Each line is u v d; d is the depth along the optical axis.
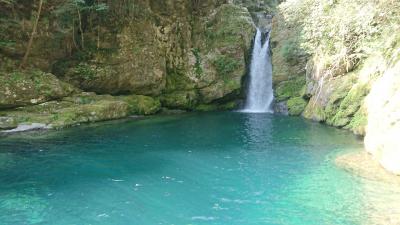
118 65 26.72
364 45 19.16
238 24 31.08
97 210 9.84
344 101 20.81
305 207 9.95
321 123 22.75
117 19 27.14
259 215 9.51
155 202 10.40
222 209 9.91
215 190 11.30
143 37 28.20
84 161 14.34
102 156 15.09
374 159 14.12
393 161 12.20
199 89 30.27
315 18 21.30
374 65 18.73
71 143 17.17
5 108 20.47
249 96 31.77
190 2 31.12
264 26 34.03
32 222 9.08
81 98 23.75
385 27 17.06
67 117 21.20
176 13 30.22
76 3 23.20
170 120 24.67
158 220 9.26
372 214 9.32
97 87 26.03
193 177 12.53
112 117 24.16
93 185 11.71
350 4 18.05
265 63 31.62
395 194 10.58
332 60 22.59
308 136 18.86
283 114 27.67
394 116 12.56
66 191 11.19
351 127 19.88
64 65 24.92
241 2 35.19
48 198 10.62
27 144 16.73
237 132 20.33
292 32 28.77
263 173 12.91
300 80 27.94
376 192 10.79
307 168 13.34
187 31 30.70
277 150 16.08
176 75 29.98
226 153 15.67
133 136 19.03
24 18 23.38
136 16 28.05
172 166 13.78
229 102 31.22
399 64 14.71
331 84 22.42
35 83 21.86
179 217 9.43
